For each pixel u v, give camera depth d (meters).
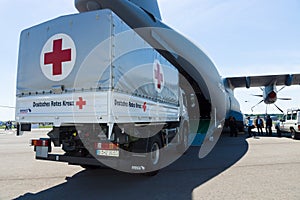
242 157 7.86
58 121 4.44
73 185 4.70
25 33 5.09
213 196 4.01
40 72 4.75
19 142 14.05
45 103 4.63
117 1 6.66
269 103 19.89
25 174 5.59
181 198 3.92
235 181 4.94
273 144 11.57
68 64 4.45
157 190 4.37
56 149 6.29
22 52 5.07
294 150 9.47
